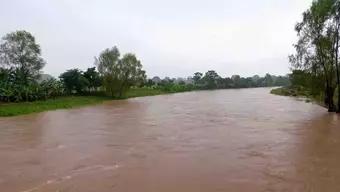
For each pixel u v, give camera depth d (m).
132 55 81.50
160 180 15.41
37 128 31.06
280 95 90.88
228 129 29.61
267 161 18.58
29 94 58.78
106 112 46.41
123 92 82.62
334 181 15.04
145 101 71.25
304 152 20.56
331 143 23.03
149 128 30.56
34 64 73.38
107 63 78.50
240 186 14.52
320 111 44.78
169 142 23.95
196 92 124.38
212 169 17.11
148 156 19.88
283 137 25.52
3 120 37.59
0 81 58.38
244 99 74.50
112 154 20.45
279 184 14.72
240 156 19.75
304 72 42.94
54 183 15.10
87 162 18.64
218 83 166.25
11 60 71.38
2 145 23.33
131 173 16.52
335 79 42.81
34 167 17.72
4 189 14.40
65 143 23.89
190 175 16.12
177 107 54.00
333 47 40.03
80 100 65.62
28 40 72.50
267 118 37.44
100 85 81.06
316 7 39.91
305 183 14.81
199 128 30.34
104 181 15.32
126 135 26.97
